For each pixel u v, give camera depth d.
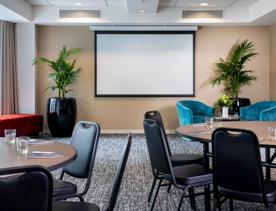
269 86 7.77
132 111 7.83
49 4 7.00
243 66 7.61
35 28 7.40
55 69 7.13
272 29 7.55
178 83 7.77
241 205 3.22
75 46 7.71
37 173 1.20
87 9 7.20
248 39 7.75
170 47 7.73
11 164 1.79
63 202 2.05
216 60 7.77
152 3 6.33
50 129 7.21
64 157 1.97
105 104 7.82
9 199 1.15
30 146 2.36
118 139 7.04
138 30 7.67
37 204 1.21
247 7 7.21
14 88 7.27
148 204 3.29
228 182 2.27
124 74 7.77
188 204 3.29
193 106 7.16
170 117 7.82
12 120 6.23
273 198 2.21
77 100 7.77
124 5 7.09
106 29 7.62
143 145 6.33
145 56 7.74
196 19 7.25
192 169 2.85
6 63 7.07
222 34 7.75
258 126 3.37
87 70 7.76
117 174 1.75
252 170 2.14
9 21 7.08
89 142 2.46
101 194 3.61
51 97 7.46
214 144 2.29
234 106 7.19
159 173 2.88
